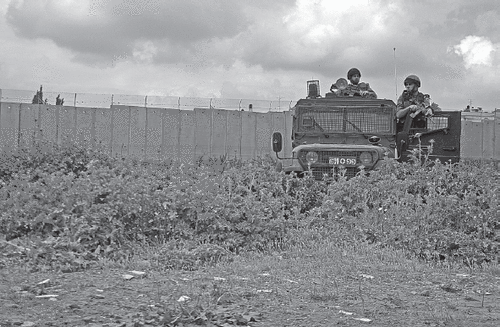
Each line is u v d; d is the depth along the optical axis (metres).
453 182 13.29
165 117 27.94
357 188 12.12
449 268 9.45
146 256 9.01
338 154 15.05
